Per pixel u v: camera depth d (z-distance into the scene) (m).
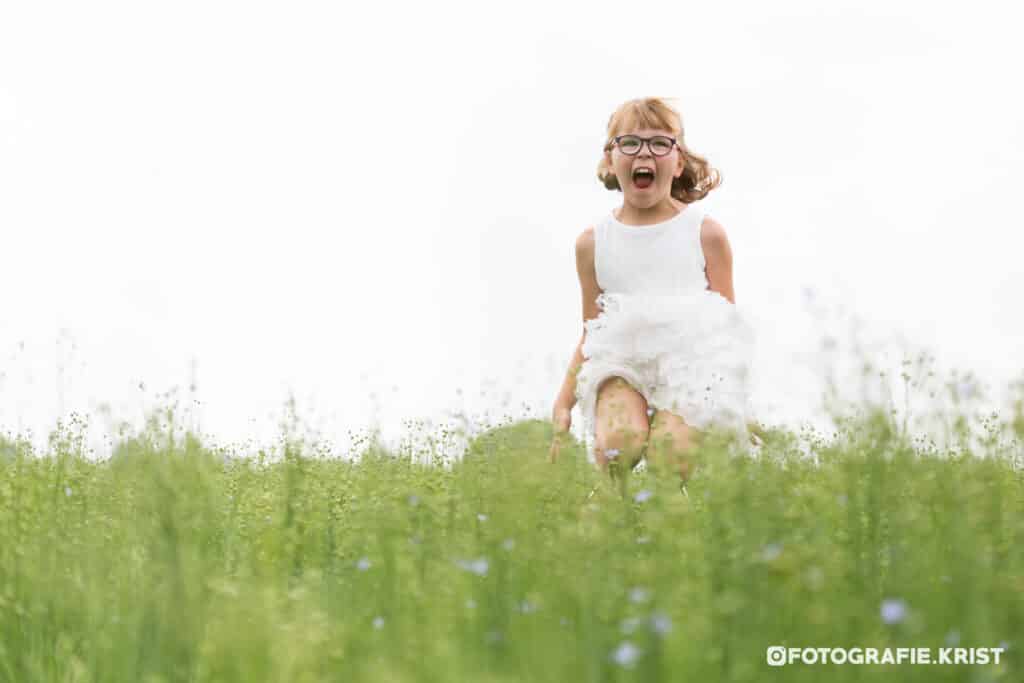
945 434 3.79
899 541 3.47
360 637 3.16
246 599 2.90
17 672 3.64
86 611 3.77
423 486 4.78
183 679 3.16
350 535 4.54
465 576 3.69
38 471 5.43
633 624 2.79
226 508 4.91
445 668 2.86
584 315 6.60
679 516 3.64
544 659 3.01
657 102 6.32
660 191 6.27
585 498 4.95
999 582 2.95
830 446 4.34
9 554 4.14
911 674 2.75
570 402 6.23
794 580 2.90
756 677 2.77
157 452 4.18
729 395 5.54
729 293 6.27
